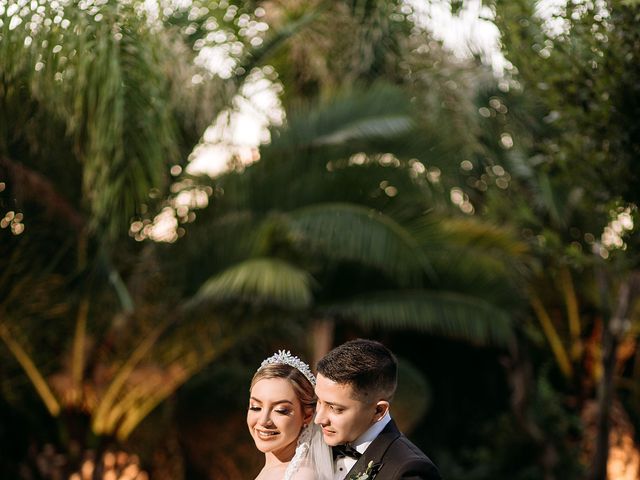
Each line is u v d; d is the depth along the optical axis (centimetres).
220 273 665
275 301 677
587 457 1016
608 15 423
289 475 286
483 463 1017
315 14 695
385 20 702
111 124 452
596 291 972
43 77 449
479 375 1098
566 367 1057
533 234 866
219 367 838
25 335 648
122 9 448
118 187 478
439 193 745
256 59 676
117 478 760
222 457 815
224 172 685
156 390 716
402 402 859
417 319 736
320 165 699
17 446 752
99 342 677
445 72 767
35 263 609
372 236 677
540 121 772
